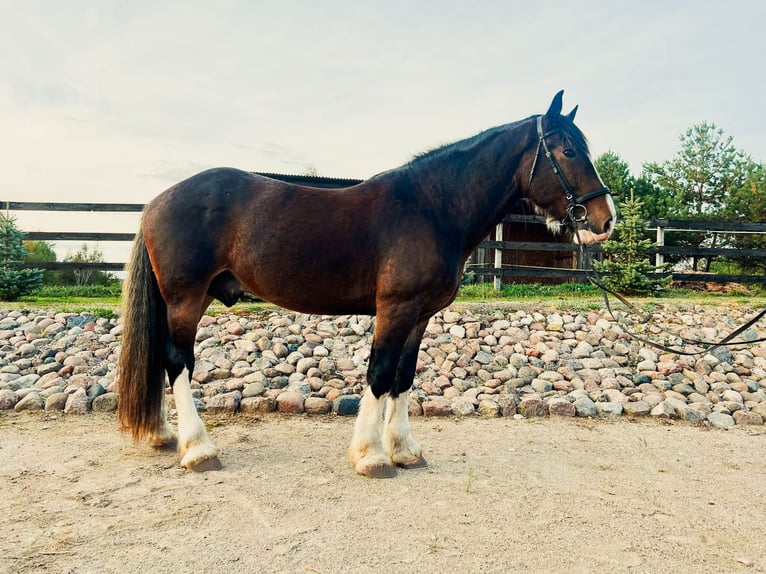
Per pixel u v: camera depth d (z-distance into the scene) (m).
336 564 2.29
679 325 7.62
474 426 4.66
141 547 2.39
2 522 2.61
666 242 14.70
